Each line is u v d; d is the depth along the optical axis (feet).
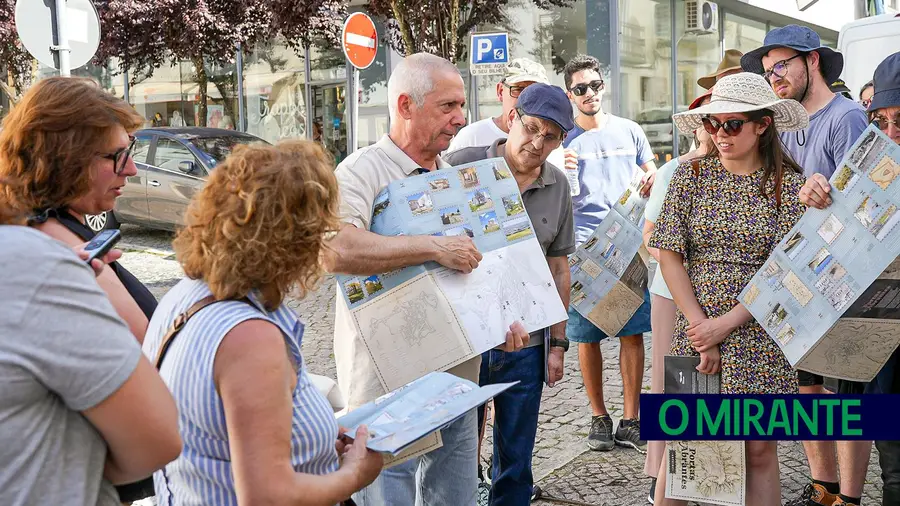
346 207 9.36
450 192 9.83
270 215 5.49
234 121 61.52
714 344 10.07
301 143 5.89
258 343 5.40
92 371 4.55
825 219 9.61
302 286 5.96
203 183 5.82
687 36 47.06
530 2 42.68
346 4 44.11
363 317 9.30
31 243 4.57
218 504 5.54
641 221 14.55
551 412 17.81
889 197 9.22
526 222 10.07
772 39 14.62
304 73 57.67
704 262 10.30
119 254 6.27
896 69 11.29
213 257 5.54
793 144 14.76
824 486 12.42
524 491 11.68
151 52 51.65
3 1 51.78
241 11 46.88
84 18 23.90
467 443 9.93
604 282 14.62
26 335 4.44
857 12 60.95
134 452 4.82
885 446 11.18
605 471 14.64
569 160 16.96
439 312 9.28
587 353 15.52
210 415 5.42
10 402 4.44
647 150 17.98
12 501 4.49
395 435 6.24
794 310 9.62
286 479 5.40
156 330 5.85
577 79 17.29
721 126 9.96
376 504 9.64
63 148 6.21
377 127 54.19
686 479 10.32
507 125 16.85
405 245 9.13
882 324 9.65
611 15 40.83
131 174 6.75
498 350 11.14
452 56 32.27
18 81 57.06
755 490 10.43
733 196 10.14
